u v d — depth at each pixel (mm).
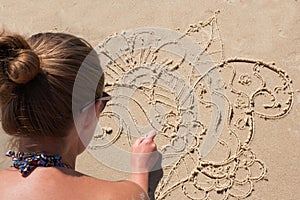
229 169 1770
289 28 1931
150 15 2021
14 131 971
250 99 1841
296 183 1731
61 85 931
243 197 1738
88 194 1028
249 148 1784
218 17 1978
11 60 866
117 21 2035
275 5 1968
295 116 1813
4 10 2115
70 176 1033
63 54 952
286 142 1782
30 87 914
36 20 2090
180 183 1772
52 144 1015
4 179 1027
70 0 2092
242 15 1970
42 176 1002
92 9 2068
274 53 1898
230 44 1931
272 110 1824
